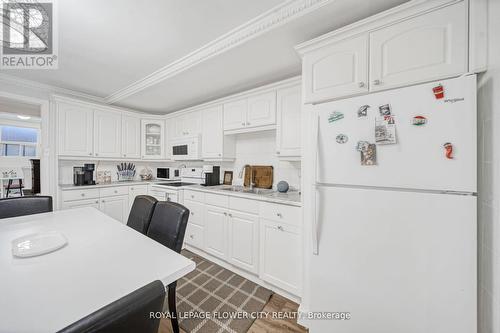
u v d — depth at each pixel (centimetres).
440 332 97
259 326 150
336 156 127
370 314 115
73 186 271
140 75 248
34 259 89
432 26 106
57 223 138
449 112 96
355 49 130
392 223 109
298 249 171
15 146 559
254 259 202
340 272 125
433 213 100
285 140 215
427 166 101
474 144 92
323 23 144
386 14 116
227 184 306
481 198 98
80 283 72
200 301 174
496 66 89
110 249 99
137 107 360
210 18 151
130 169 369
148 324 52
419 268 102
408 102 105
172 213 127
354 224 121
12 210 163
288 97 213
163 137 369
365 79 126
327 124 131
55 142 278
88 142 299
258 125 237
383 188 113
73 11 141
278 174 256
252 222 204
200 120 307
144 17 148
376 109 114
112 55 201
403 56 114
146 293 51
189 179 341
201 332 142
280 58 191
